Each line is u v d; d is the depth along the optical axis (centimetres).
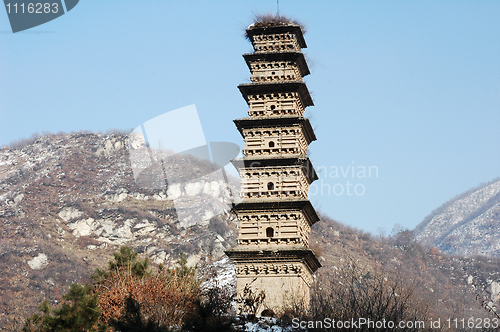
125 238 17062
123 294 4112
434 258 15912
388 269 14138
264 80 5634
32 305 13088
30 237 17050
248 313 4525
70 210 18612
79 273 15512
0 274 14388
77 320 3347
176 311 3978
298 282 4981
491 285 14512
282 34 5756
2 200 19425
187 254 13812
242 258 5081
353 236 16388
